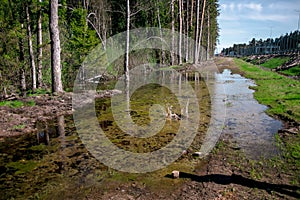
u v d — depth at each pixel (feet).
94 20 91.61
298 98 40.22
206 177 16.37
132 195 14.52
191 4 123.03
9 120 27.96
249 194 14.33
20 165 18.42
